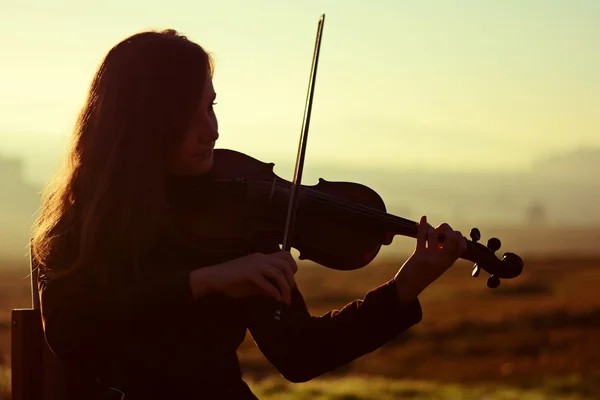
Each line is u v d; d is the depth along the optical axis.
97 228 2.21
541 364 30.33
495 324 41.28
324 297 73.12
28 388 2.66
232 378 2.36
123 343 2.24
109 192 2.24
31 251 2.64
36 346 2.67
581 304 48.03
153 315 2.08
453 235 2.43
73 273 2.22
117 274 2.21
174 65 2.27
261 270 2.07
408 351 35.94
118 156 2.25
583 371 27.88
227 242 2.55
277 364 2.51
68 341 2.17
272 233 2.90
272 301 2.44
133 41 2.33
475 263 2.95
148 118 2.26
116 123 2.28
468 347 35.88
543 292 65.00
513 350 34.22
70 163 2.37
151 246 2.25
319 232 2.99
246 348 29.84
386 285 2.45
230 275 2.06
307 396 12.54
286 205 2.92
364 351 2.44
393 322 2.42
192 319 2.28
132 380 2.26
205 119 2.32
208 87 2.31
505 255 2.96
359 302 2.50
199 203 2.78
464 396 12.99
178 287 2.05
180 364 2.27
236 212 2.83
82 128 2.38
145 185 2.25
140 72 2.28
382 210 3.13
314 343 2.43
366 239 3.02
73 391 2.44
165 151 2.30
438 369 31.45
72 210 2.33
